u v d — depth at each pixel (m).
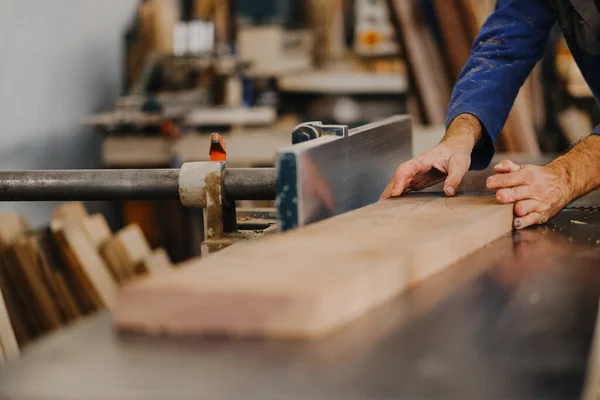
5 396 0.71
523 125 3.66
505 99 1.81
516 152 3.63
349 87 6.06
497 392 0.69
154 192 1.52
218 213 1.50
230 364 0.76
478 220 1.25
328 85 6.06
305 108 6.52
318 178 1.27
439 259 1.11
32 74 4.32
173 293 0.84
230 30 6.56
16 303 2.29
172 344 0.81
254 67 5.84
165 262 3.13
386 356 0.77
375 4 6.59
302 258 0.97
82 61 5.01
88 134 5.09
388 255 1.00
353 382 0.71
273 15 6.42
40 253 2.35
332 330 0.85
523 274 1.09
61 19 4.69
